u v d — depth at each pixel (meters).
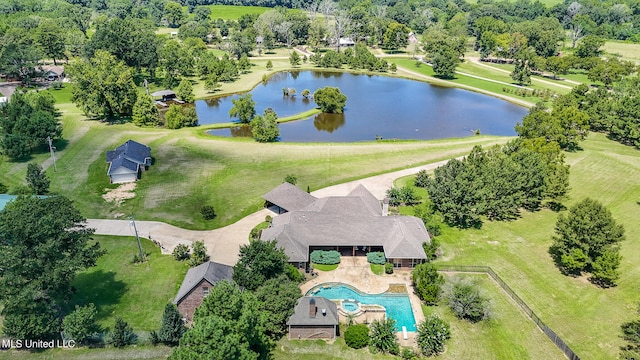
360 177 107.44
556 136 121.06
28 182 94.31
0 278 55.41
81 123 142.25
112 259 74.94
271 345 58.09
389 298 68.00
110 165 104.31
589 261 72.12
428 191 94.31
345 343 59.06
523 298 68.56
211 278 61.28
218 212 90.75
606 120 139.50
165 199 95.50
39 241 55.06
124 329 56.66
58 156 116.56
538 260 78.06
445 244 81.81
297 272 70.06
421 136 145.12
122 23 192.62
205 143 128.00
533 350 58.59
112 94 142.62
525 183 90.75
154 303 65.44
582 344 59.91
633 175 110.94
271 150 124.06
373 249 78.31
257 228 84.38
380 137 141.00
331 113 166.50
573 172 112.88
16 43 180.75
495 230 87.31
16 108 120.56
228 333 47.53
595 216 72.06
